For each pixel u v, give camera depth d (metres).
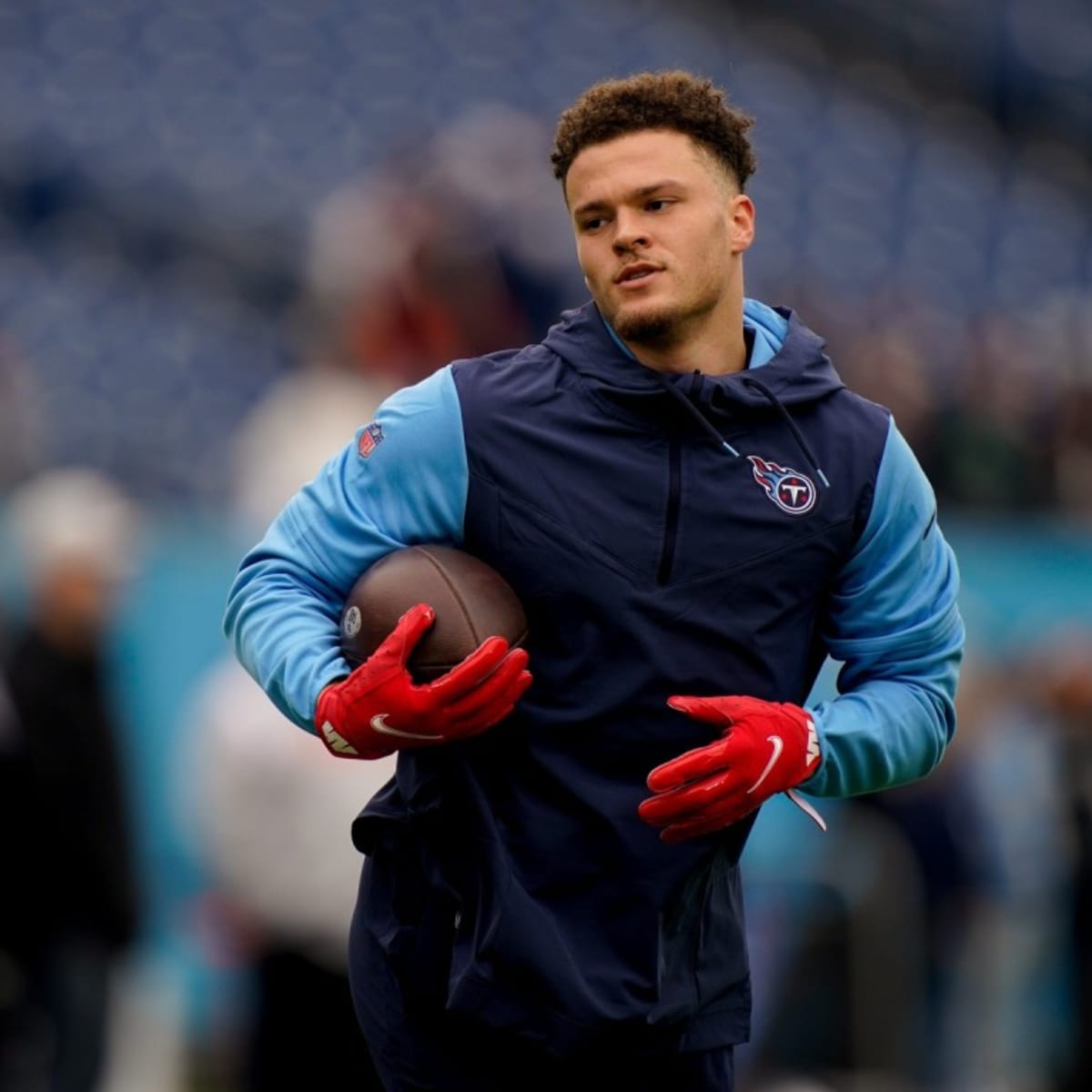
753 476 10.59
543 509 10.54
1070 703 25.95
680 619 10.52
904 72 55.94
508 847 10.69
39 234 44.75
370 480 10.80
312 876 19.00
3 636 23.16
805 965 24.36
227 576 25.86
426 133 48.12
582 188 10.52
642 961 10.67
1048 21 57.00
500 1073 10.92
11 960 20.94
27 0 50.53
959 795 25.36
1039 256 52.91
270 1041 19.41
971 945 25.53
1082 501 33.50
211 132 48.47
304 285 42.94
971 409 34.38
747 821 11.04
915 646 11.19
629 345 10.73
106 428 40.03
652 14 55.38
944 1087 25.06
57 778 20.94
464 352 27.39
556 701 10.64
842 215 52.16
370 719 10.08
